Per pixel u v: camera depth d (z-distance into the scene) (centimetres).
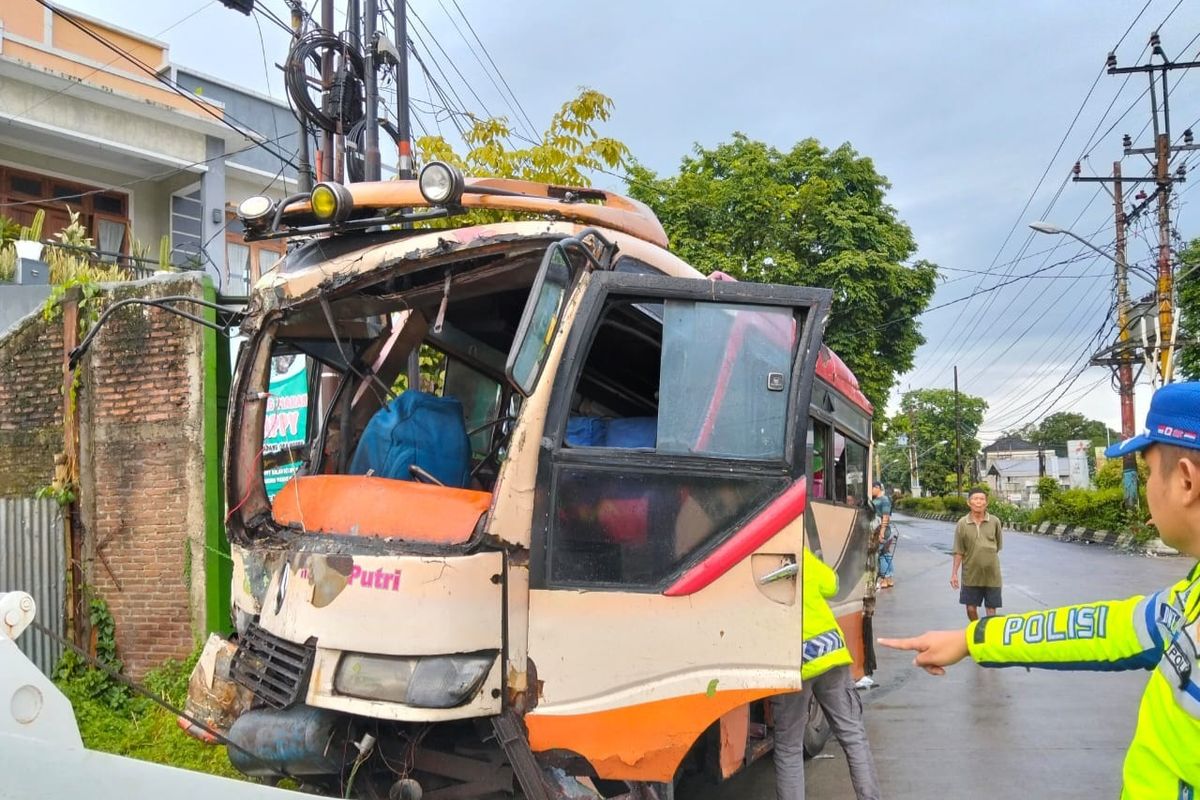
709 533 356
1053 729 712
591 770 344
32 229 1405
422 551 329
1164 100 2427
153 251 1780
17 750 192
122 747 594
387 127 970
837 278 2180
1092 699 815
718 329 366
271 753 338
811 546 541
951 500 5741
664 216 2245
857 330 2233
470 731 363
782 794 448
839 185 2284
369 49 896
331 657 327
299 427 500
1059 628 208
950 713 772
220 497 727
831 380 639
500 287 405
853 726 463
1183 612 185
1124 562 2159
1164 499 192
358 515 360
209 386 721
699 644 350
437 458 411
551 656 331
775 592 364
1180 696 180
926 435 8619
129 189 1762
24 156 1625
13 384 772
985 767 614
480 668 315
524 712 325
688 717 346
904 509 7575
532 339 329
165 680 690
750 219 2200
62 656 709
